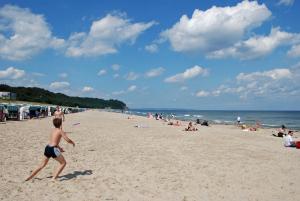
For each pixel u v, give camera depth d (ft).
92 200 28.76
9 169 38.58
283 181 39.24
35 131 86.69
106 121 170.81
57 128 35.50
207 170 43.47
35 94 522.88
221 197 31.91
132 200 29.53
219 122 236.22
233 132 121.49
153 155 53.78
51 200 28.14
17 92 483.51
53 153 34.50
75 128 108.06
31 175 34.24
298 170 46.37
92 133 90.48
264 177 41.01
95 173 38.93
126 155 52.70
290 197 32.76
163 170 42.27
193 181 37.32
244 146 73.20
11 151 50.90
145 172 40.68
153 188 33.76
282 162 52.70
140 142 72.13
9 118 143.84
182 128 133.08
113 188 32.96
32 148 55.21
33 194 29.55
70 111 302.86
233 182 37.81
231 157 55.26
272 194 33.63
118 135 87.97
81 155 51.08
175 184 35.68
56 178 35.27
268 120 302.45
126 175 38.68
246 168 46.11
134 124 153.07
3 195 28.68
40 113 179.32
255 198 32.04
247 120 299.17
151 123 169.68
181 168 43.96
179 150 61.26
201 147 67.21
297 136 121.19
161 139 80.94
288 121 281.74
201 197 31.55
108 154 53.11
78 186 32.96
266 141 89.92
